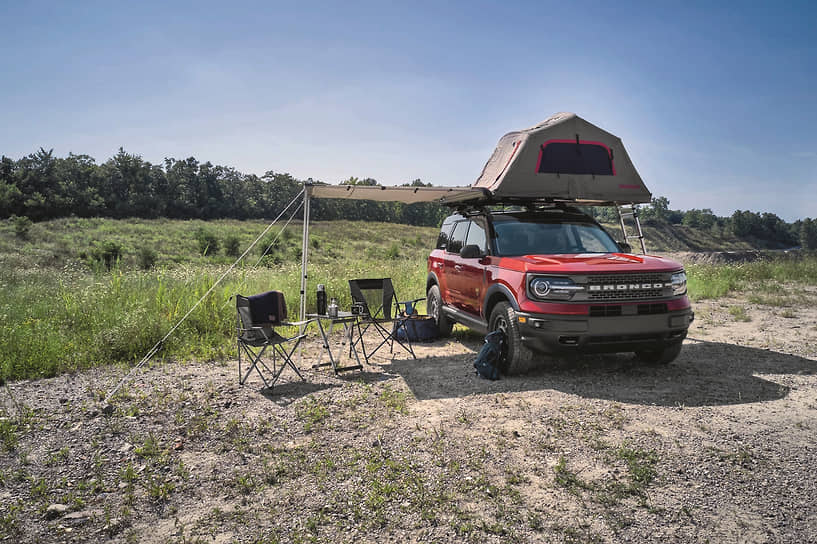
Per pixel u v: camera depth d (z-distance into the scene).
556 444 3.91
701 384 5.41
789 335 8.04
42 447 4.08
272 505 3.16
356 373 6.20
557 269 5.47
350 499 3.19
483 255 6.79
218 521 3.00
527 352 5.75
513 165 6.97
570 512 2.97
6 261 25.64
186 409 4.91
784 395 5.00
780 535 2.70
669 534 2.73
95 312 8.52
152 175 105.44
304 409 4.84
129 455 3.93
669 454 3.70
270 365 6.64
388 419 4.56
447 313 8.00
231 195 117.88
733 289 14.19
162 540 2.81
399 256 38.25
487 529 2.81
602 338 5.34
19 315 8.39
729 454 3.66
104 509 3.16
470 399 5.05
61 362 6.55
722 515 2.90
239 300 5.56
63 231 51.31
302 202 6.99
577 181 7.17
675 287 5.57
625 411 4.60
